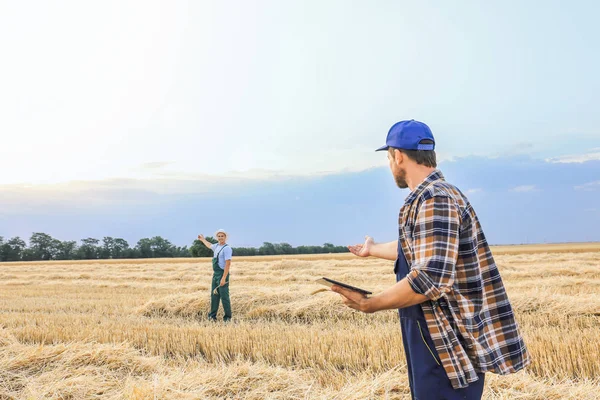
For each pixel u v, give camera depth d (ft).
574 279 43.83
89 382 15.97
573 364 17.11
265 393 14.82
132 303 40.78
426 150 7.86
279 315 31.45
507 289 40.47
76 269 98.27
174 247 255.09
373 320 28.68
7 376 16.87
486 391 14.06
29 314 34.37
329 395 14.35
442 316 7.30
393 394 14.29
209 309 33.96
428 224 7.22
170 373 16.74
